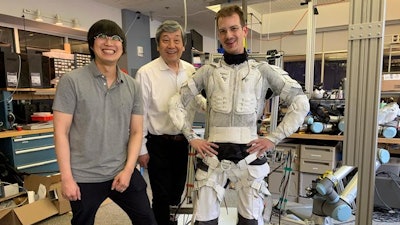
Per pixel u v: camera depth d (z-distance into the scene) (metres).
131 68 5.55
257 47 7.41
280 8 6.36
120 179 1.40
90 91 1.33
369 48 0.93
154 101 1.81
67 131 1.33
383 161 1.36
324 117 2.77
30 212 2.39
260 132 1.95
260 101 1.30
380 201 2.65
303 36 6.88
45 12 4.15
